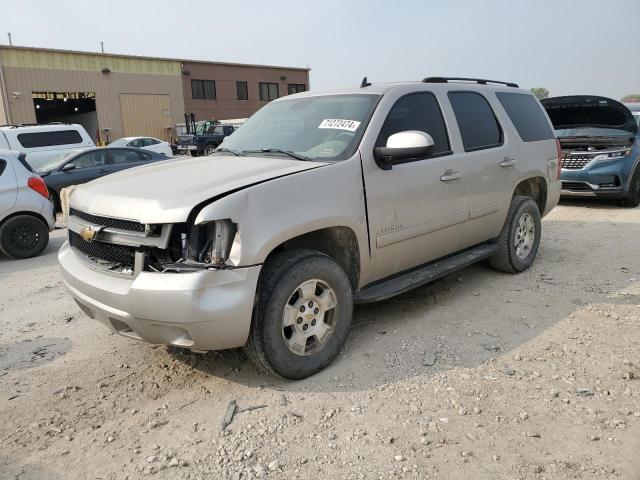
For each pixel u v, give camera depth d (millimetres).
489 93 5305
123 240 3219
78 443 2977
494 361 3727
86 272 3475
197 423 3111
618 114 9805
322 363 3613
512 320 4441
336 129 4051
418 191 4188
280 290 3297
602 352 3805
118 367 3854
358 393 3357
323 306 3584
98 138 29828
